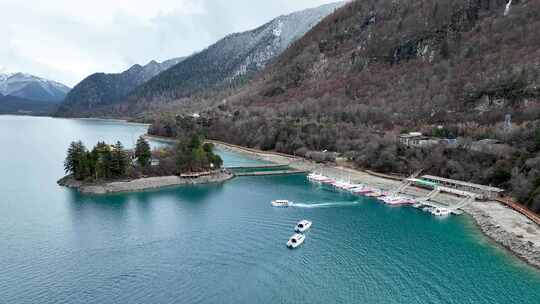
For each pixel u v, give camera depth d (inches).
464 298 3440.0
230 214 5659.5
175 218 5438.0
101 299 3385.8
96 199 6378.0
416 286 3634.4
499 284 3659.0
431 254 4298.7
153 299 3398.1
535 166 5880.9
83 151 7445.9
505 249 4424.2
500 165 6505.9
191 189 7199.8
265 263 4079.7
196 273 3853.3
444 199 6309.1
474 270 3929.6
